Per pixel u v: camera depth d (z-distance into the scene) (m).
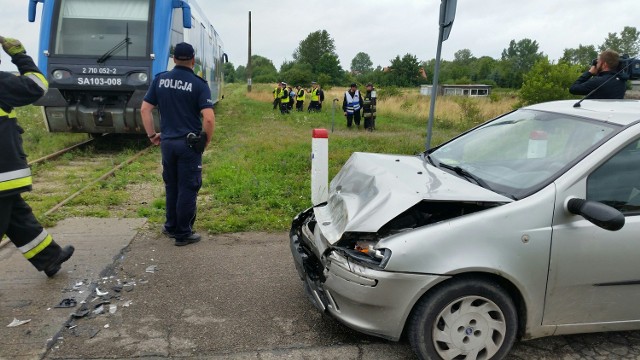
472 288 2.93
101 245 5.02
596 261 3.02
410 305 2.90
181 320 3.62
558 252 2.98
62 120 9.88
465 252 2.89
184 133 4.88
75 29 9.83
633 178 3.15
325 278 3.20
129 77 9.73
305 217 4.22
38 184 7.61
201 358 3.16
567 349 3.39
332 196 3.87
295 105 28.28
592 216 2.80
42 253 4.09
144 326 3.52
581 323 3.15
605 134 3.27
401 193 3.21
